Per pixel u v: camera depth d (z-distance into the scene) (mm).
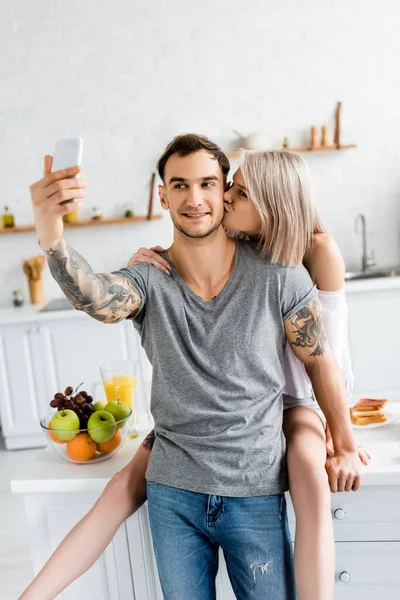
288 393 1845
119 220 4234
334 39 4121
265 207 1613
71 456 1798
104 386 2021
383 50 4129
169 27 4121
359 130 4215
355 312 3764
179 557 1560
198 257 1572
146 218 4242
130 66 4164
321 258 1772
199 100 4195
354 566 1740
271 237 1614
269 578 1524
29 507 1774
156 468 1602
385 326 3773
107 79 4180
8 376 3881
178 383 1582
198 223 1537
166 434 1620
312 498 1509
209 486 1515
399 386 3834
